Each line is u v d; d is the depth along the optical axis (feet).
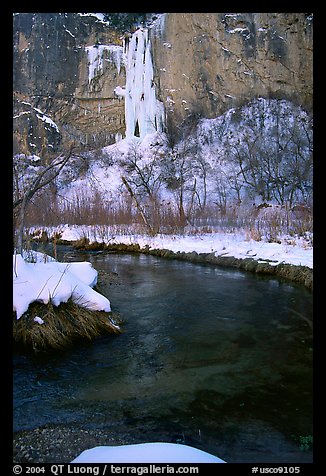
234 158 93.61
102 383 17.63
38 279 23.45
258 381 17.49
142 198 83.25
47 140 99.14
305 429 13.84
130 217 72.02
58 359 20.06
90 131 137.08
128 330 24.25
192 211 76.95
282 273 35.96
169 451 11.73
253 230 53.93
